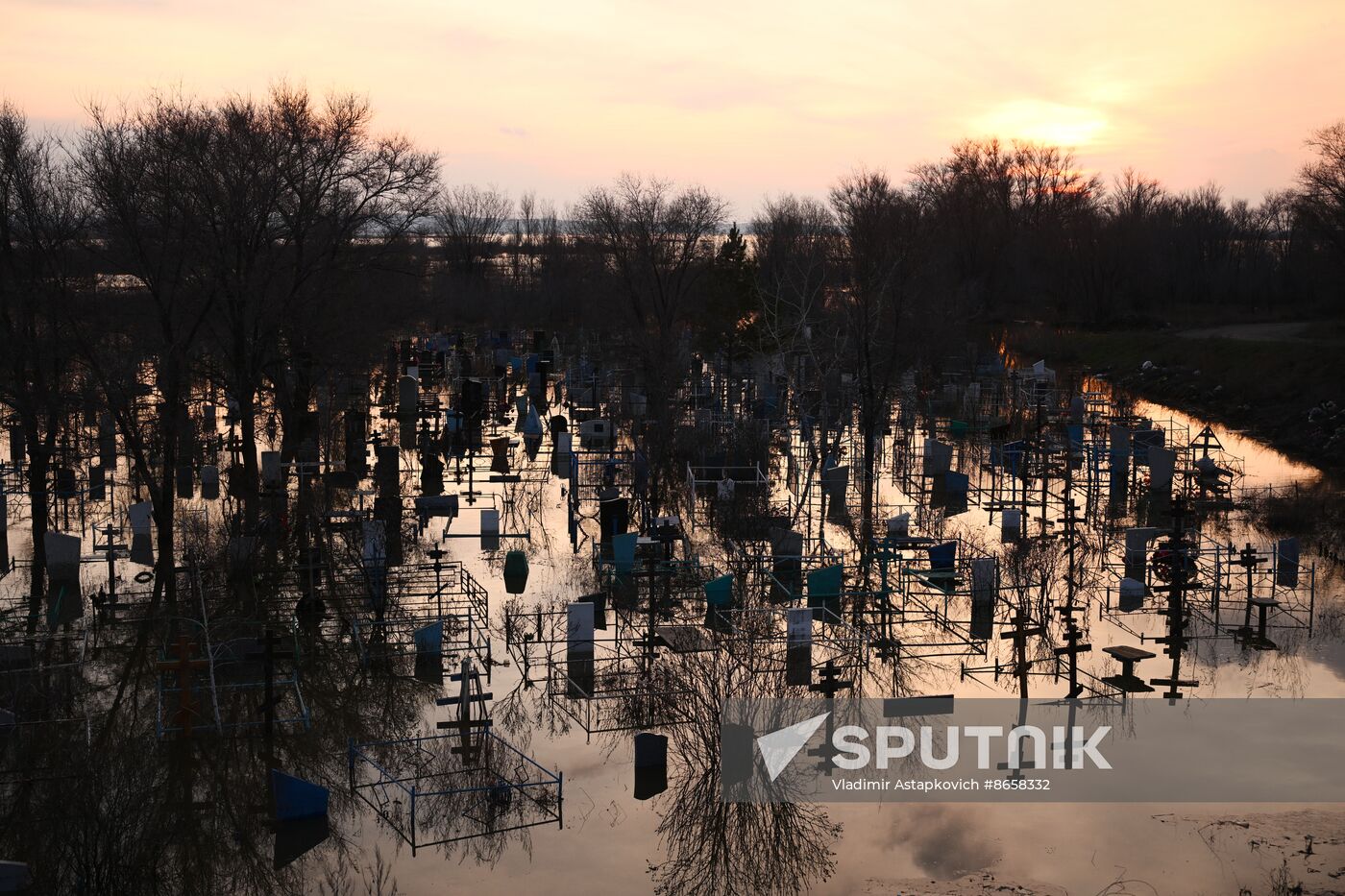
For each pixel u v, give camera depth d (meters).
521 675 26.59
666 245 76.88
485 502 44.41
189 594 32.09
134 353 37.97
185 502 43.72
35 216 38.22
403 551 36.78
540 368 67.94
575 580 33.94
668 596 32.28
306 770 21.89
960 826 19.88
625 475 47.91
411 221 51.78
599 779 21.75
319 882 18.28
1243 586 33.41
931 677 26.52
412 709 24.73
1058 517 42.72
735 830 19.81
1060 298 104.69
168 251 40.84
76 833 17.80
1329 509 43.38
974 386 65.94
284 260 48.06
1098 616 31.17
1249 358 70.94
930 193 112.19
